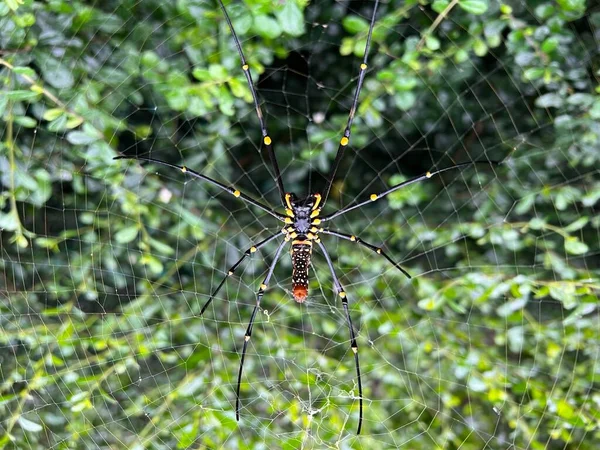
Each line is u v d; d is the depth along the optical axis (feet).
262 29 0.67
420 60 0.82
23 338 0.76
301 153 0.88
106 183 0.79
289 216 0.72
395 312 0.83
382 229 0.87
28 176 0.71
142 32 0.77
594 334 0.76
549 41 0.70
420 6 0.77
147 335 0.80
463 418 0.81
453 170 0.87
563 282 0.72
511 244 0.78
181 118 0.86
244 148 0.91
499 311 0.77
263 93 0.91
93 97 0.75
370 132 0.88
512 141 0.83
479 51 0.73
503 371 0.78
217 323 0.82
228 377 0.78
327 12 0.85
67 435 0.76
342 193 0.90
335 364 0.81
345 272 0.86
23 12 0.72
